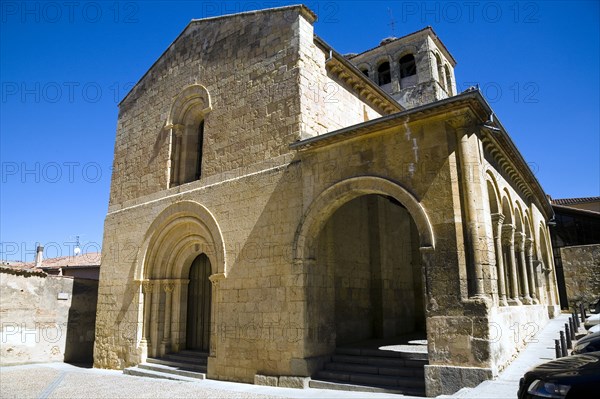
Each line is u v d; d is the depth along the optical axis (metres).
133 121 19.78
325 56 14.71
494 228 11.71
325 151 12.16
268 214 13.04
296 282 11.88
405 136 10.80
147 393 11.22
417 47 28.80
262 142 13.90
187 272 16.91
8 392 11.98
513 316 11.26
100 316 18.38
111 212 19.44
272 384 11.58
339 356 12.04
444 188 9.99
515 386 8.02
